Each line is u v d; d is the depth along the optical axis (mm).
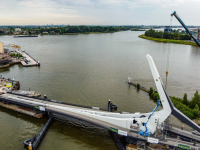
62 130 56750
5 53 173375
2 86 85562
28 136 53531
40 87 89750
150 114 50250
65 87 90125
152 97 80562
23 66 131000
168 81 101312
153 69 46938
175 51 199625
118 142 49438
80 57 163500
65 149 48562
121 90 87938
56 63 140000
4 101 72438
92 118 55094
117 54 180250
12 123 60219
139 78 105750
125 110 69438
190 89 90125
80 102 74812
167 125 48062
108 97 80062
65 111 59375
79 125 59719
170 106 45406
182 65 137250
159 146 47344
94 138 53531
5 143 50062
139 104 74438
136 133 48062
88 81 99312
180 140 45562
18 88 87938
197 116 61844
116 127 50750
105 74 112438
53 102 67438
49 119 59594
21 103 66312
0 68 126875
